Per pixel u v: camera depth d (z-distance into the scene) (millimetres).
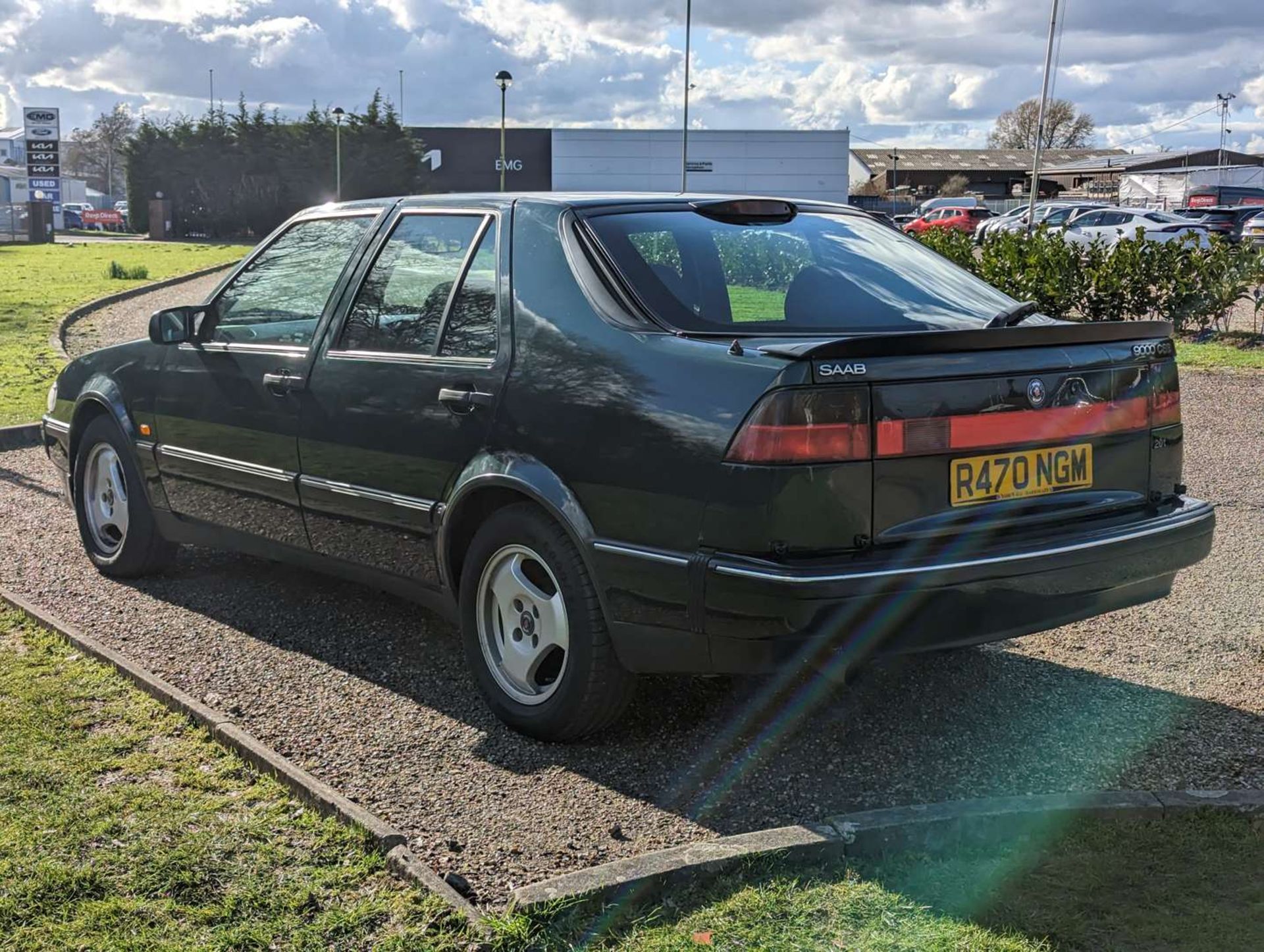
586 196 4141
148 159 56062
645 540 3422
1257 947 2664
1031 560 3381
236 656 4574
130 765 3529
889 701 4180
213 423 4918
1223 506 6770
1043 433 3535
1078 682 4336
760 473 3184
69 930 2715
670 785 3559
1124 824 3197
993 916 2799
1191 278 14109
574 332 3709
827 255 4125
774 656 3268
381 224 4566
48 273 25844
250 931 2715
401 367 4176
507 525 3801
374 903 2822
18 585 5449
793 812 3387
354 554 4438
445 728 3955
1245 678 4336
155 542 5449
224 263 31094
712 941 2695
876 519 3270
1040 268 14547
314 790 3291
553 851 3164
